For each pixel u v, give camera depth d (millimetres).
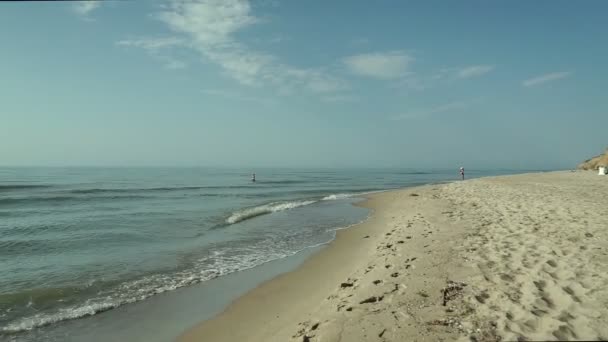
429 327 4168
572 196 14750
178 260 10125
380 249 8797
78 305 6945
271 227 15352
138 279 8477
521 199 14672
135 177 71188
